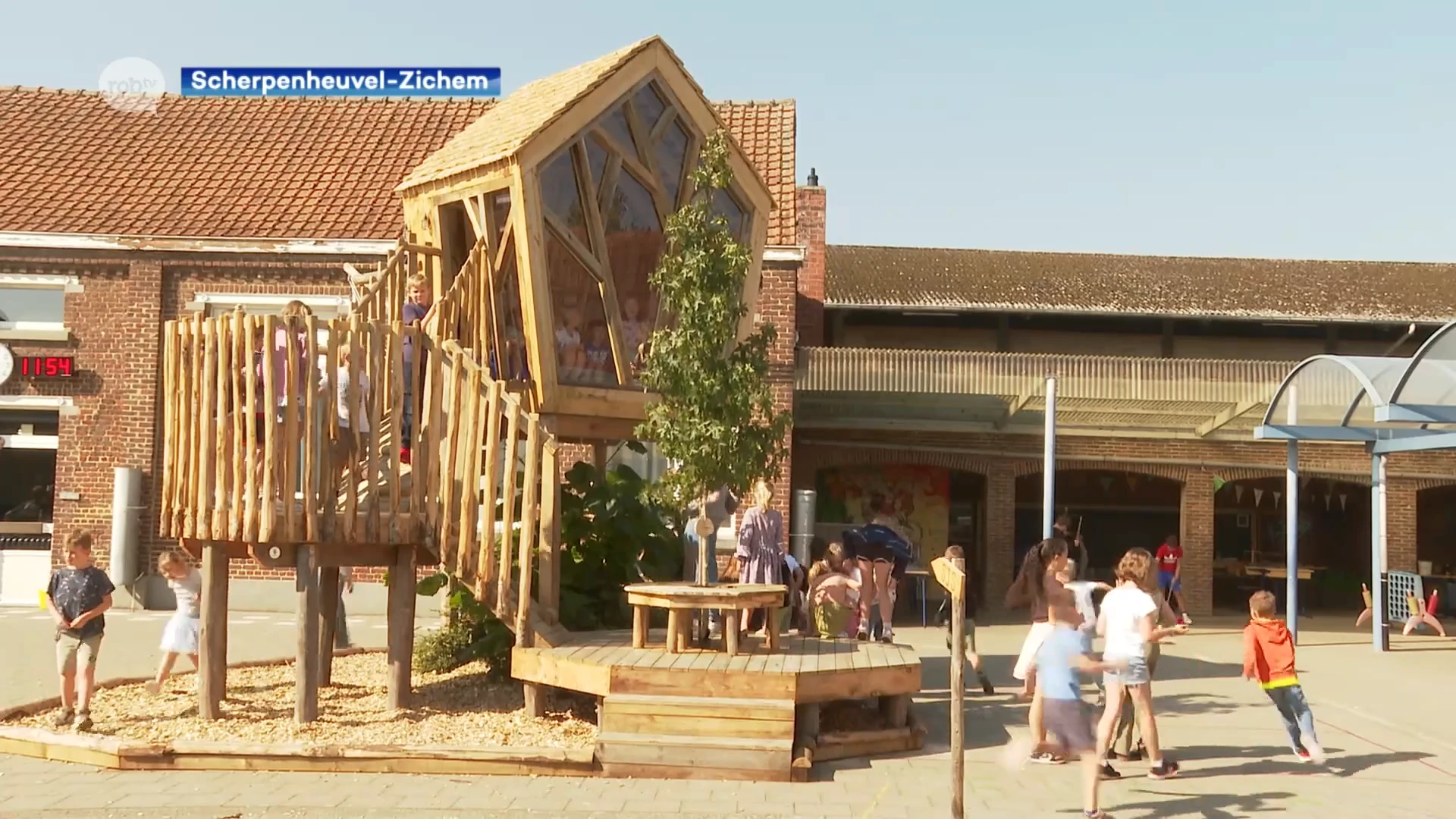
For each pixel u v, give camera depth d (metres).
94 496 19.23
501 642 10.49
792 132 21.89
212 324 9.16
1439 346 14.26
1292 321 25.27
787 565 12.77
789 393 18.97
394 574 9.63
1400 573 19.89
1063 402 21.09
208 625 9.36
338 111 23.66
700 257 9.62
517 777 8.22
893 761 8.87
